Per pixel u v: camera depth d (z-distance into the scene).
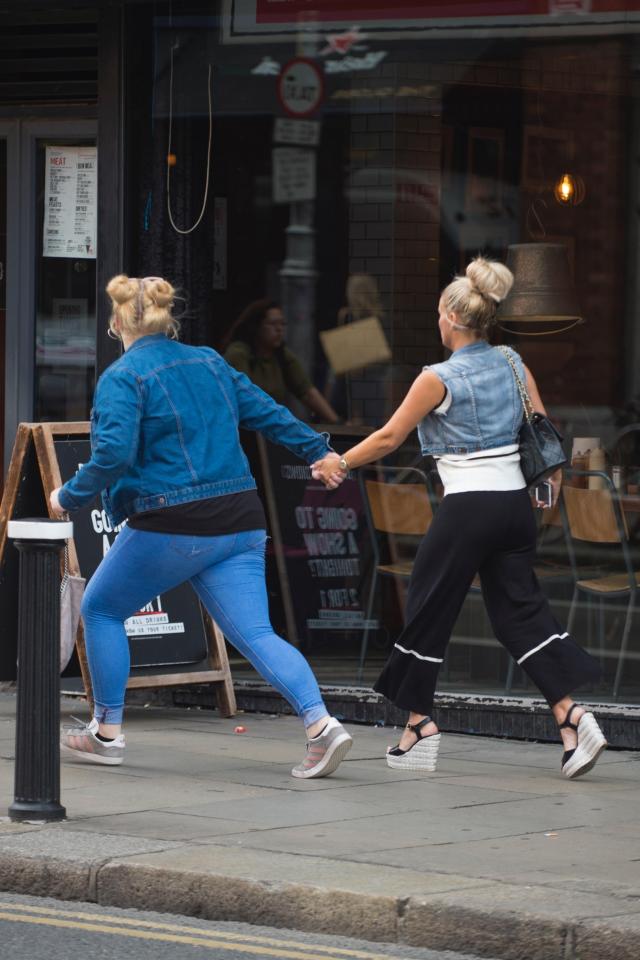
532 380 24.41
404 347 33.12
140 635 28.58
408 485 30.48
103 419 22.86
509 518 23.81
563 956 15.96
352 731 28.77
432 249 33.25
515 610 24.14
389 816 21.08
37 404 33.16
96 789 22.67
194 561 23.41
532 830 20.33
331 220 33.25
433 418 23.94
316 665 30.81
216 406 23.59
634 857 18.84
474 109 32.47
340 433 32.97
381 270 33.28
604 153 32.06
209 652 29.47
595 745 23.86
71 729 25.28
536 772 24.77
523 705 27.89
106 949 16.50
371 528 30.78
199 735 27.66
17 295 33.09
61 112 32.59
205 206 32.00
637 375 31.81
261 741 27.12
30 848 18.86
